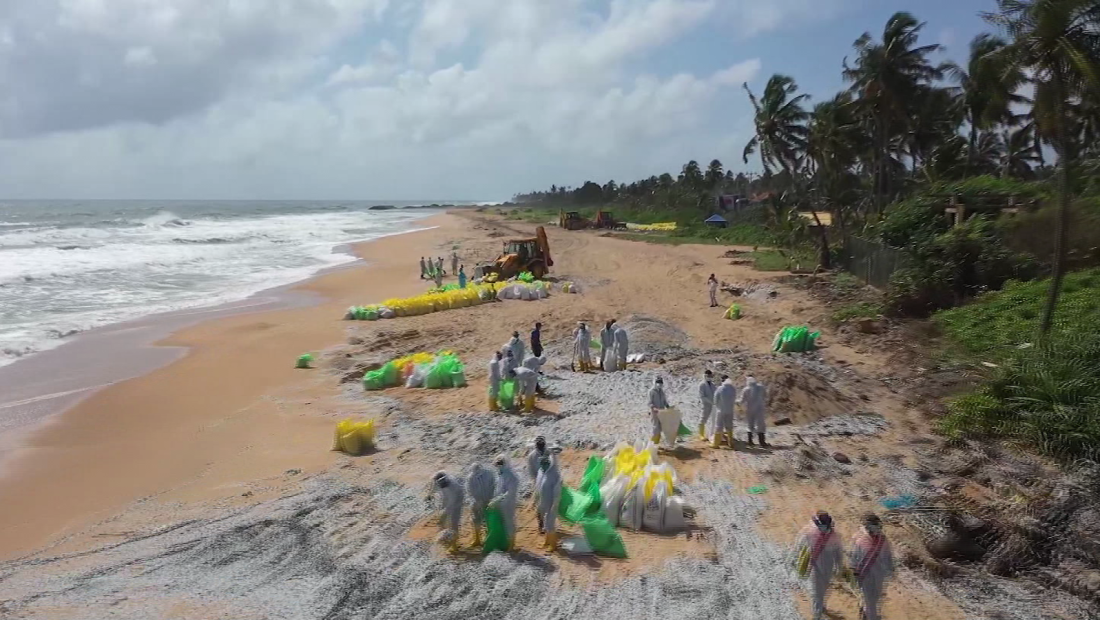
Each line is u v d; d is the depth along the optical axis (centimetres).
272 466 1274
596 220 7956
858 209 5175
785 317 2592
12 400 1720
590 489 1066
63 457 1358
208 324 2648
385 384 1808
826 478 1166
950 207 2816
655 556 912
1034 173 5297
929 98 4538
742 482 1156
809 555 755
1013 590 861
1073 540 942
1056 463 1162
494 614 780
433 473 1202
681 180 11519
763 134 4847
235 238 6569
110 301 3116
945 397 1538
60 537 1023
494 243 6125
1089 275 2022
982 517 998
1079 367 1359
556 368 1941
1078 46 1465
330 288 3641
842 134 4294
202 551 924
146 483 1231
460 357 2105
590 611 785
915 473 1185
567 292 3328
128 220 9225
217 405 1688
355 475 1202
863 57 4450
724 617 775
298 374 1962
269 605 796
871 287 2909
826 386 1638
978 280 2283
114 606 789
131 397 1744
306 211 17475
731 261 4291
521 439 1352
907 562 911
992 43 3578
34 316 2722
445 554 921
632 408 1544
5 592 827
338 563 893
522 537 974
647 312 2750
